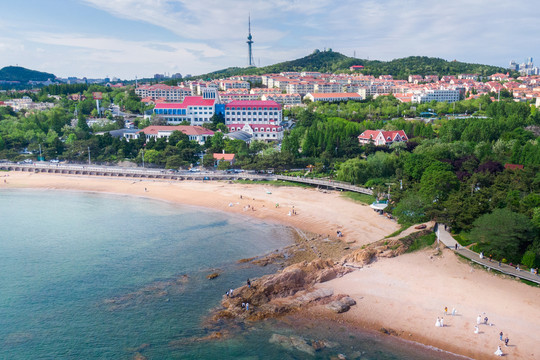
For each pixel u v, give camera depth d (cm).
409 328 7225
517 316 7369
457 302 7844
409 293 8206
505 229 8894
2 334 7112
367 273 9031
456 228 10688
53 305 8044
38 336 7069
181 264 9888
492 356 6494
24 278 9144
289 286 8462
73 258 10244
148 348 6781
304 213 13625
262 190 16550
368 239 11300
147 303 8119
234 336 7119
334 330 7256
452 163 16275
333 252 10544
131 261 10062
